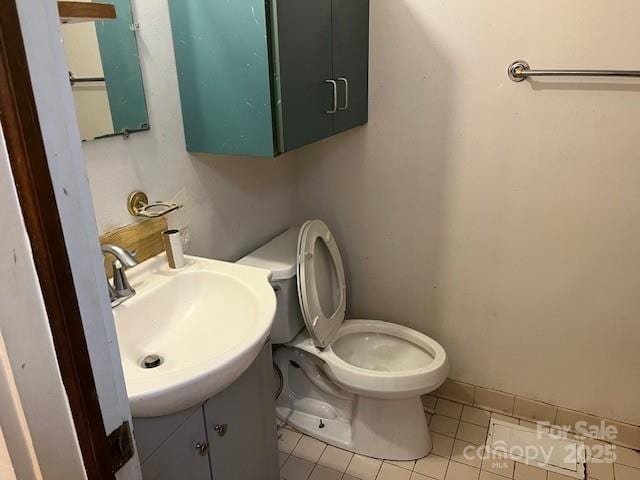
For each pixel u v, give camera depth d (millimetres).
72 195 437
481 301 1872
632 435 1773
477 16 1555
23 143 380
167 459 988
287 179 1995
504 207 1717
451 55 1629
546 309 1771
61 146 420
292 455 1768
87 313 467
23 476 428
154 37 1247
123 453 537
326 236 1826
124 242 1218
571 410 1854
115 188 1200
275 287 1637
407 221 1905
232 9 1199
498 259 1788
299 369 1897
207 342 1153
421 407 1740
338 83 1555
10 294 391
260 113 1266
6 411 406
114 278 1106
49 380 433
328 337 1726
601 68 1452
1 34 355
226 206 1631
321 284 1785
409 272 1976
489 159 1685
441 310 1965
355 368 1604
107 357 501
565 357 1798
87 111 1104
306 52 1336
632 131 1477
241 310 1193
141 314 1141
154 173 1312
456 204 1792
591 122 1514
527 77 1543
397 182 1872
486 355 1936
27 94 380
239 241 1731
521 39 1519
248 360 992
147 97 1252
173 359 1111
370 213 1969
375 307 2107
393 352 1854
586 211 1604
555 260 1699
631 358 1697
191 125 1371
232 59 1247
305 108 1376
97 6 919
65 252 430
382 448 1728
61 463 458
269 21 1185
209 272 1279
